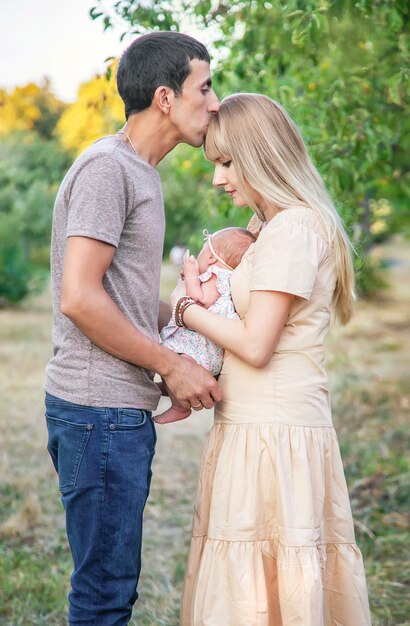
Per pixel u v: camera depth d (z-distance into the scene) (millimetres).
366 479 5215
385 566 4047
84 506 2426
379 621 3502
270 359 2482
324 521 2559
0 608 3633
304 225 2432
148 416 2541
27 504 4715
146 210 2443
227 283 2549
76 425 2416
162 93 2480
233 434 2492
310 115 4531
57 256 2484
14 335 11414
